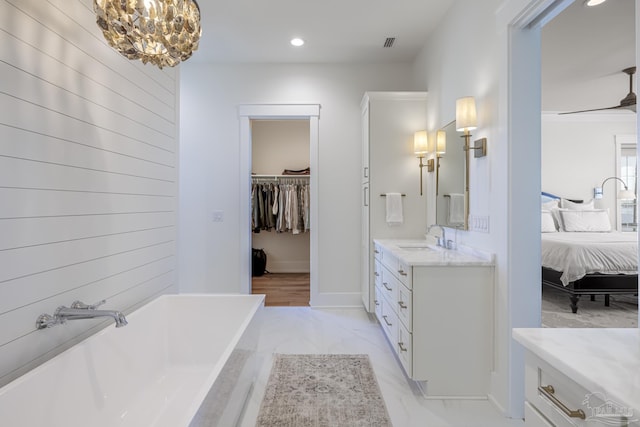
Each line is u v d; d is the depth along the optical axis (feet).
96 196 5.55
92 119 5.45
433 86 10.93
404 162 11.75
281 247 20.95
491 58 7.12
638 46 3.44
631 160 19.48
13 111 4.05
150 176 7.24
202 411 3.81
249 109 13.09
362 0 9.19
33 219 4.34
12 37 4.04
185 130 13.15
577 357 2.70
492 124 7.07
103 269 5.74
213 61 12.96
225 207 13.19
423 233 11.75
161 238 7.73
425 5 9.41
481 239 7.57
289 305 13.50
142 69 6.91
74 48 5.06
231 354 5.19
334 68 13.16
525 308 6.38
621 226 19.29
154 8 4.39
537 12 5.82
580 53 10.66
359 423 6.14
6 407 3.58
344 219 13.17
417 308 6.98
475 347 7.00
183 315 7.50
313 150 13.15
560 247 12.57
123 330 5.74
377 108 11.73
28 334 4.31
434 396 7.00
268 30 10.75
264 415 6.34
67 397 4.43
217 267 13.21
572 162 19.36
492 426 6.09
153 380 6.66
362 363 8.48
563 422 2.67
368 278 11.75
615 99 15.64
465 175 8.22
